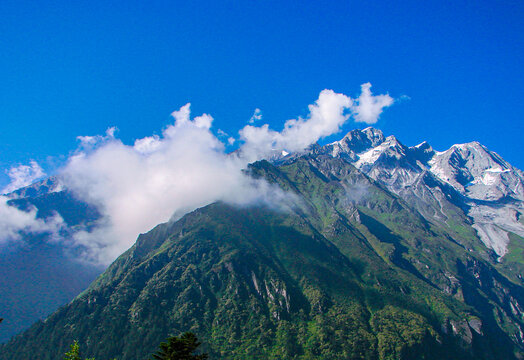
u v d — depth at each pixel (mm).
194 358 107750
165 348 106938
